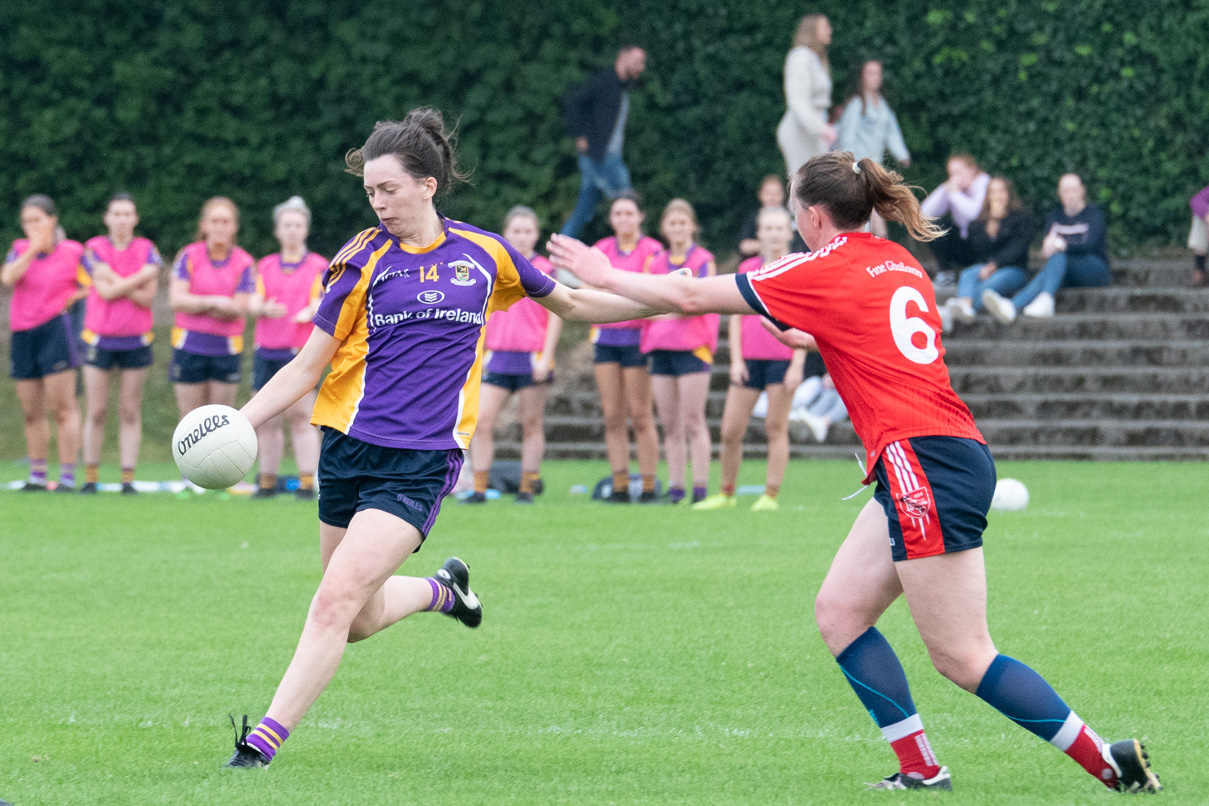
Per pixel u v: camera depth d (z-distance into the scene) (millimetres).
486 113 78688
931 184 78938
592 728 20156
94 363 53781
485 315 18688
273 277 52656
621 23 79500
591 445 68438
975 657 16422
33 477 54812
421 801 16047
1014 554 35719
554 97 79000
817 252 17109
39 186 76500
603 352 49406
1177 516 43656
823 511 46281
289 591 31703
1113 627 26750
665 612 28875
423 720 20656
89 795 16219
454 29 78250
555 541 39312
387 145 18062
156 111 77188
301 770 17547
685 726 20281
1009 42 77312
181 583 32750
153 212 77375
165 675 23516
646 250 48094
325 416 18469
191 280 52250
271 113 77875
